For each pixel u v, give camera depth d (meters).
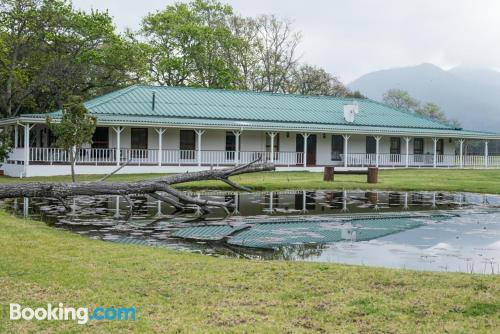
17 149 28.83
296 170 32.81
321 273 6.86
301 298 5.84
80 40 40.97
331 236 10.55
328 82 67.25
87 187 13.05
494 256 8.66
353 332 4.86
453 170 34.75
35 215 13.28
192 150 31.59
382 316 5.25
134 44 45.78
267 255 8.63
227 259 7.90
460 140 38.97
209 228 11.45
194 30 50.00
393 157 37.53
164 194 18.81
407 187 21.56
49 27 39.16
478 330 4.89
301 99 40.28
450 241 10.05
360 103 42.56
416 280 6.52
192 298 5.82
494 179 26.28
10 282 6.37
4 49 37.59
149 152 30.45
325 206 15.69
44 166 26.88
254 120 34.16
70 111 17.14
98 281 6.43
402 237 10.46
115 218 12.89
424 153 39.50
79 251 8.20
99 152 28.94
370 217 13.34
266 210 14.66
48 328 4.97
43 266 7.14
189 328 4.93
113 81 44.09
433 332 4.84
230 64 55.28
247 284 6.34
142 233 10.72
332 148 36.72
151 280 6.50
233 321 5.11
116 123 27.84
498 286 6.24
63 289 6.11
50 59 40.06
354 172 23.88
